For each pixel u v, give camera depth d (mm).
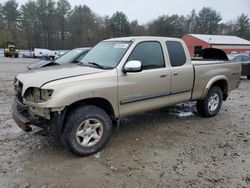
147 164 4148
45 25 79812
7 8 81062
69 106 4203
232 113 7141
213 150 4695
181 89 5641
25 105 4242
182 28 84875
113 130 5562
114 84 4469
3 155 4348
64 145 4621
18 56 45938
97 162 4184
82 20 81875
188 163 4207
